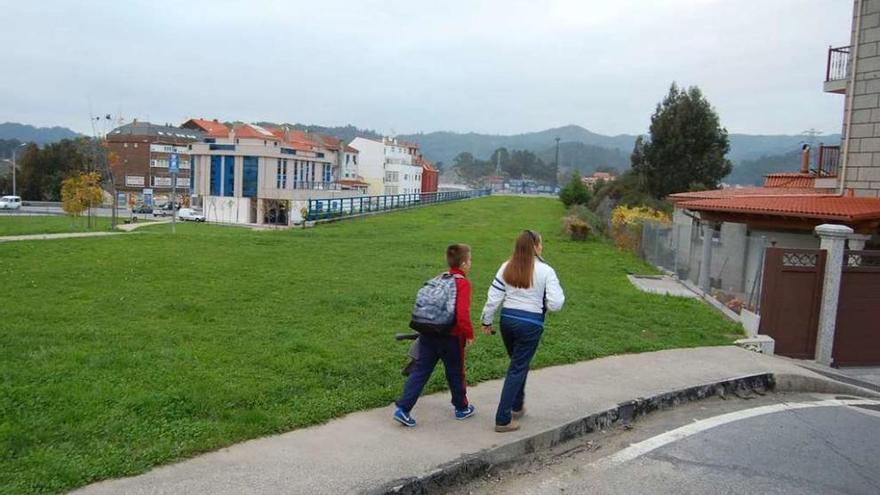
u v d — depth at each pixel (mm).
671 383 7855
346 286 12953
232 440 5227
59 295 10531
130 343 7660
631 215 29609
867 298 11984
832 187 19125
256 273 14125
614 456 5891
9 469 4449
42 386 5973
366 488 4590
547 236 30312
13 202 68312
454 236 28234
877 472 5797
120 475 4543
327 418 5906
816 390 8969
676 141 48000
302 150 71812
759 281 13164
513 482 5289
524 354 5957
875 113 17312
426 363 5926
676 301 14930
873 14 17266
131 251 16938
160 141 95875
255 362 7230
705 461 5820
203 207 66875
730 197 20406
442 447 5426
